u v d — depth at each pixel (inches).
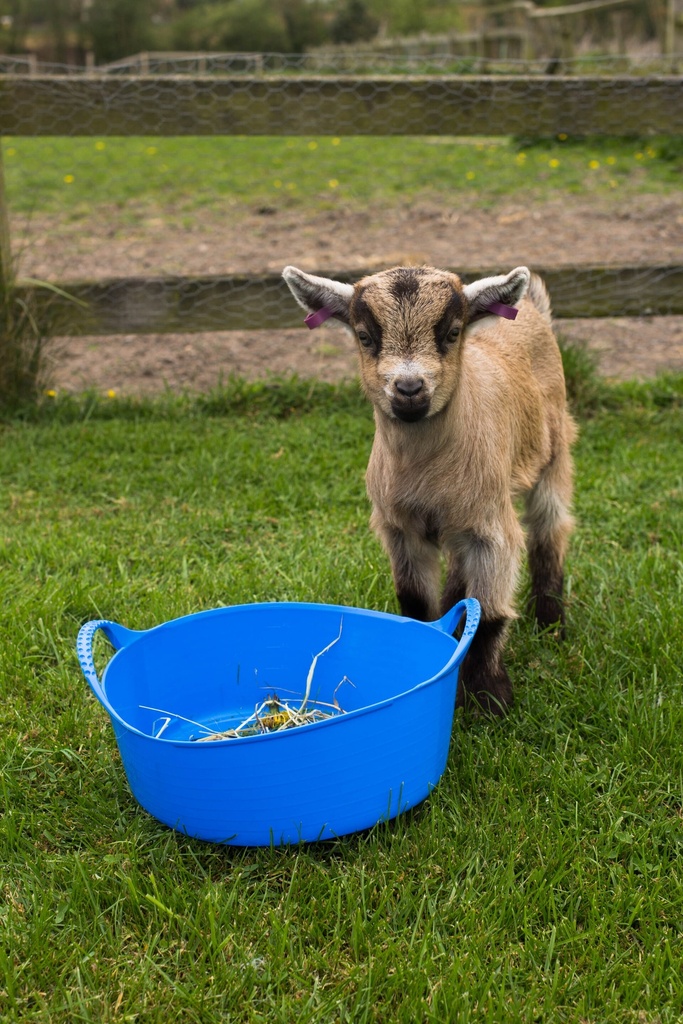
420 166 522.3
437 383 127.3
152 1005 98.0
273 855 114.1
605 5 652.7
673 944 103.9
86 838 119.2
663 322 335.6
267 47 1473.9
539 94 262.1
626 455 231.1
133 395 273.1
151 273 346.9
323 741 107.6
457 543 143.1
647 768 129.6
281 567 183.6
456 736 134.6
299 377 286.0
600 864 114.2
